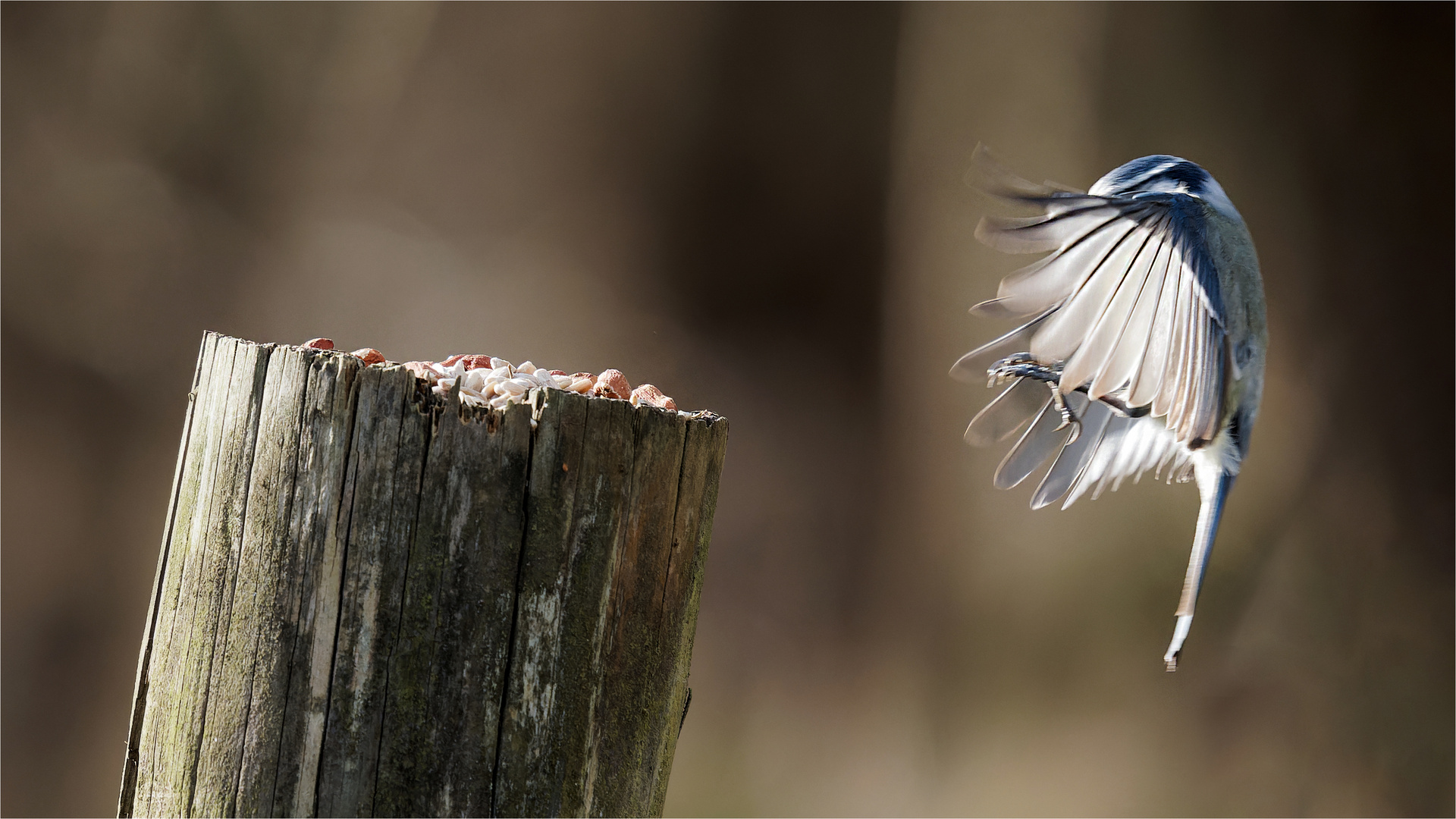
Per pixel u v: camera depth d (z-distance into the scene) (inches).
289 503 105.7
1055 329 132.0
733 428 560.1
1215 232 155.2
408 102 546.9
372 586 103.5
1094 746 452.8
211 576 108.8
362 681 103.0
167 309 511.5
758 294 577.0
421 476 104.2
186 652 109.3
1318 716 467.8
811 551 532.7
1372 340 508.1
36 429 478.6
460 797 102.9
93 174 505.0
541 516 106.0
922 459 512.1
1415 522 495.2
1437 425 503.8
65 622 464.4
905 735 474.6
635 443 111.4
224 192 527.8
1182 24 493.4
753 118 569.9
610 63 557.6
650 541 113.3
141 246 508.4
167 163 518.0
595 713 108.9
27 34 495.2
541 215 559.2
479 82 550.9
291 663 104.1
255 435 108.2
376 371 105.7
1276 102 502.6
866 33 563.2
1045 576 468.4
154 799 109.0
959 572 487.8
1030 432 183.8
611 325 565.0
